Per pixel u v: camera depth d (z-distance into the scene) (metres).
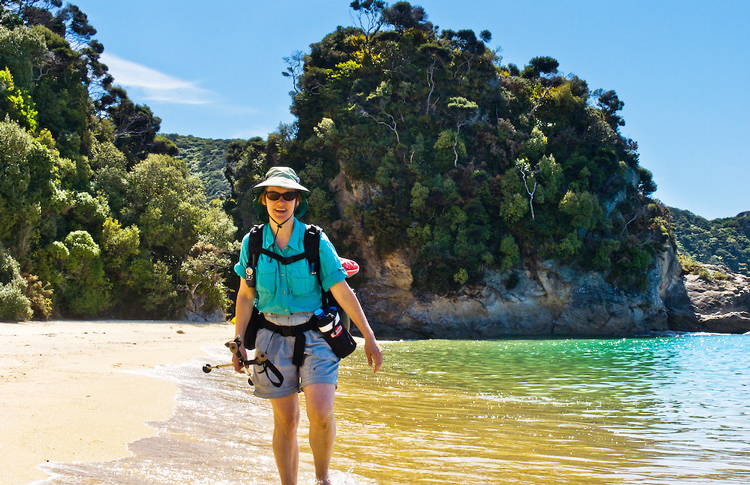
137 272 35.31
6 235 28.97
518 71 65.94
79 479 3.17
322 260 3.20
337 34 63.38
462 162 48.56
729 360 18.62
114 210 38.69
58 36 44.75
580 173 49.94
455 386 10.16
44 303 26.92
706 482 4.08
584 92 60.81
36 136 35.38
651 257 47.81
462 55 56.28
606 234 48.38
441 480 3.80
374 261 45.50
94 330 20.73
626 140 58.59
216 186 117.75
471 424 6.20
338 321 3.20
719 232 113.88
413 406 7.34
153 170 40.81
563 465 4.46
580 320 44.59
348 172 47.31
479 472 4.09
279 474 3.30
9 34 38.66
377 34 60.91
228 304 39.16
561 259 45.22
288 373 3.14
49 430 4.25
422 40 58.94
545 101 57.41
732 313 48.97
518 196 44.91
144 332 21.38
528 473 4.15
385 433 5.42
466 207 45.12
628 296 45.62
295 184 3.18
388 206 44.84
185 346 15.50
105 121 50.72
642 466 4.55
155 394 6.46
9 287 24.50
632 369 15.04
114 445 4.03
